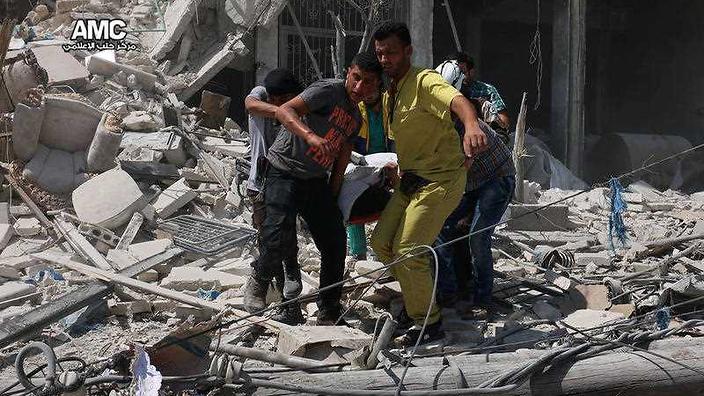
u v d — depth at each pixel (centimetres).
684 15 1881
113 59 1134
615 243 834
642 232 891
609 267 739
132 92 1080
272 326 522
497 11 1964
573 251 809
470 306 604
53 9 1396
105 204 730
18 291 588
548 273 665
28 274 641
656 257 780
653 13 1964
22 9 1463
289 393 418
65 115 799
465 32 1952
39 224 734
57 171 787
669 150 1600
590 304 616
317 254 727
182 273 636
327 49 1433
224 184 868
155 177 836
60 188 779
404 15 1432
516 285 649
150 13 1292
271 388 416
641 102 2003
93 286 569
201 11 1280
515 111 2062
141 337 532
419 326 519
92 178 761
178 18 1238
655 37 1962
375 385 427
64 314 527
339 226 536
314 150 482
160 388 409
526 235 863
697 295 590
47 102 790
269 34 1327
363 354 442
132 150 892
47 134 805
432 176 503
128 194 738
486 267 600
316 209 532
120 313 565
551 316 591
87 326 548
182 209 803
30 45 1114
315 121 512
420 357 471
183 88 1208
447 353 497
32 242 709
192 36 1270
